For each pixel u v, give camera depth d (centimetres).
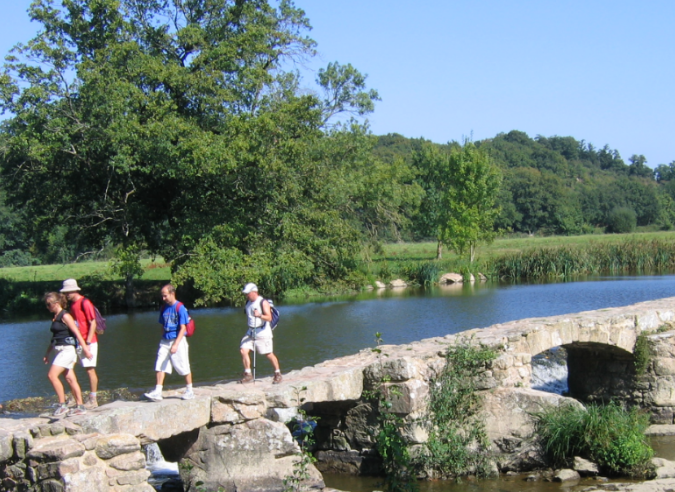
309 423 1047
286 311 3075
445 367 1125
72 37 2672
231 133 2442
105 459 788
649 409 1414
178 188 2691
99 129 2469
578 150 19162
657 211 12231
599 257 4759
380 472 1080
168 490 1015
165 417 858
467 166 5416
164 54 2808
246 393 925
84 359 908
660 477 1052
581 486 1019
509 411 1126
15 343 2517
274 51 2894
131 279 3438
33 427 786
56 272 4728
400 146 12544
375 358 1166
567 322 1314
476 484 1048
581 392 1535
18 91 2556
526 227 11119
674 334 1423
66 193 2969
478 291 3800
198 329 2595
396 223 4812
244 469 915
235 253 2294
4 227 6556
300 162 2584
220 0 2830
